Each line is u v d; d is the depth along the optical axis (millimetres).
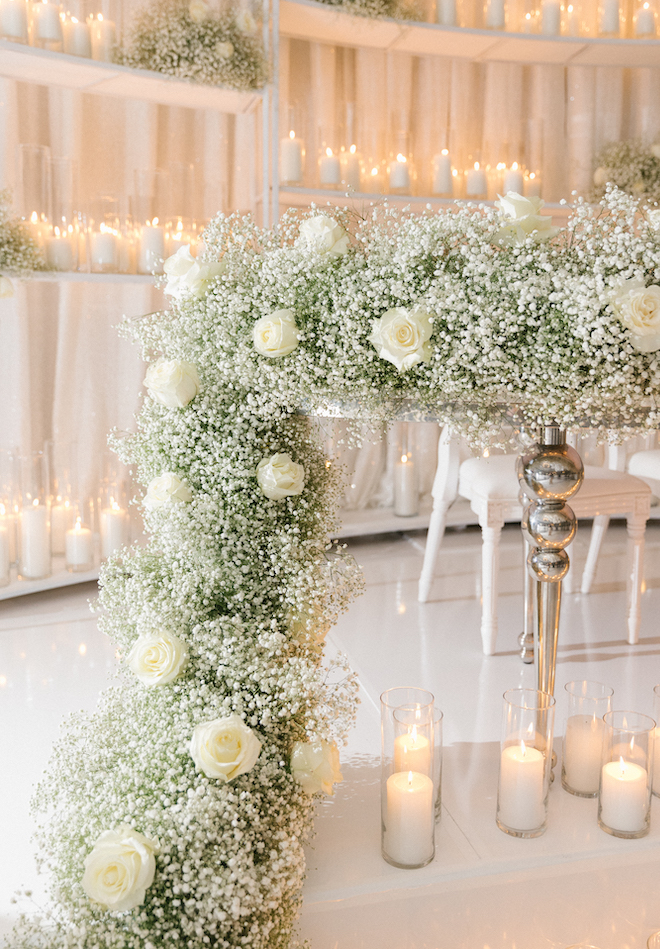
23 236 2512
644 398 1157
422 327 1123
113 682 2236
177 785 1177
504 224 1192
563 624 2705
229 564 1332
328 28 3090
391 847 1253
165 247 2816
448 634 2631
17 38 2455
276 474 1317
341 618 2771
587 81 3533
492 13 3158
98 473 3268
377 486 3928
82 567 2943
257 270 1304
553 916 1329
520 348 1145
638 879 1435
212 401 1347
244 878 1069
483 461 2578
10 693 2168
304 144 3084
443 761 1654
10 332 2992
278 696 1232
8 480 2848
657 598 2971
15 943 1062
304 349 1218
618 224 1150
